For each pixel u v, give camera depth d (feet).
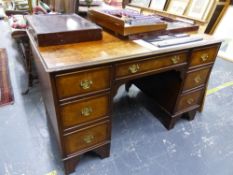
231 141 4.68
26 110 5.34
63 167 3.82
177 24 4.43
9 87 6.30
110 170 3.83
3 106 5.43
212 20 5.40
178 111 4.71
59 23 3.46
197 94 4.81
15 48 9.36
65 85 2.64
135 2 6.62
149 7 6.12
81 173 3.73
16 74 7.10
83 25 3.42
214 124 5.21
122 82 3.19
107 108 3.32
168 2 5.65
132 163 4.00
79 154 3.55
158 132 4.85
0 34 11.15
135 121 5.20
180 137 4.73
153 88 5.15
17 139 4.39
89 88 2.89
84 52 2.91
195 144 4.54
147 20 3.75
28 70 6.09
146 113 5.53
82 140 3.43
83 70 2.66
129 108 5.74
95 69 2.76
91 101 3.05
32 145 4.26
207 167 4.00
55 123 3.18
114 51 3.01
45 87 3.43
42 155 4.05
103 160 4.03
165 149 4.37
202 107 5.52
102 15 3.91
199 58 4.08
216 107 5.95
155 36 3.84
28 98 5.87
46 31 2.95
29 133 4.57
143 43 3.44
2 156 3.98
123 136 4.68
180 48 3.43
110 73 2.94
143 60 3.17
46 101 3.94
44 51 2.85
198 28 4.59
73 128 3.16
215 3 4.56
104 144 3.78
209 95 6.57
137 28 3.49
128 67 3.08
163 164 4.02
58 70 2.41
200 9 4.83
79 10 5.26
